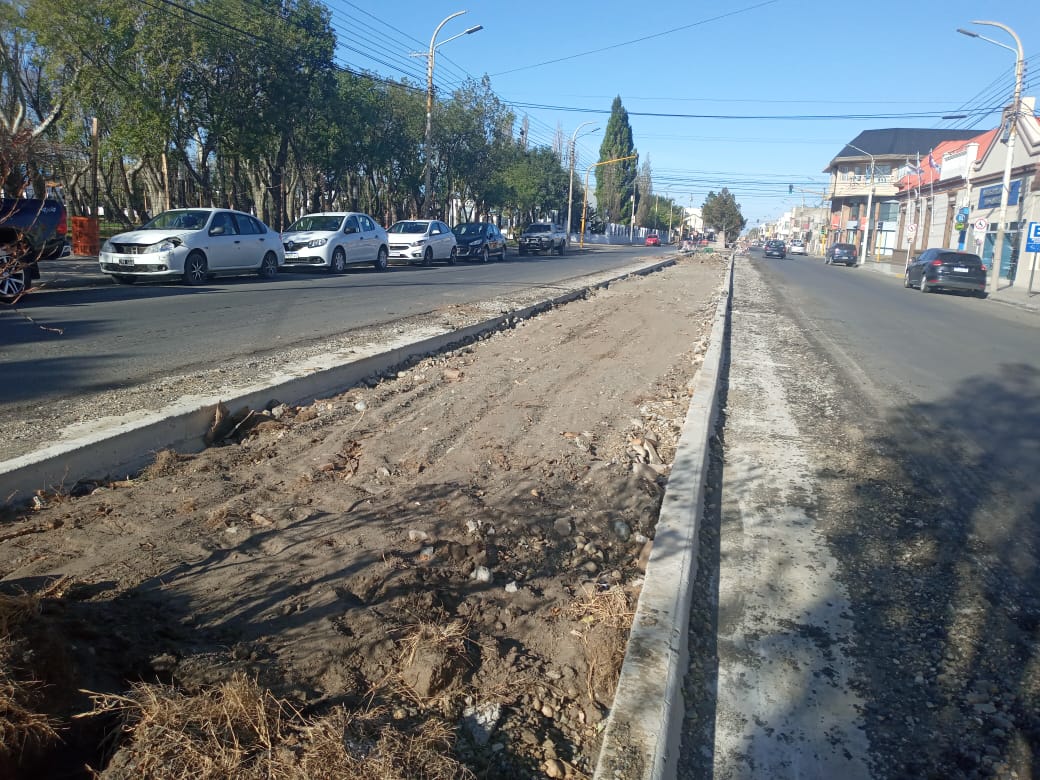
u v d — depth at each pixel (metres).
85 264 19.66
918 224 52.06
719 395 8.65
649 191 107.12
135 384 7.05
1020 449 6.82
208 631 3.20
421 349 9.81
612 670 3.22
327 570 3.81
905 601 4.09
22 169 3.65
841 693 3.31
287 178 37.12
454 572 3.95
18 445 5.08
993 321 18.02
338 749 2.46
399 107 35.44
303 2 25.61
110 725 2.55
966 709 3.22
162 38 21.22
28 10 20.02
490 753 2.75
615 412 7.29
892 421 7.70
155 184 29.14
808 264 52.38
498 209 60.97
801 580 4.29
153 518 4.43
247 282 17.64
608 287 21.48
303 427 6.39
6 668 2.39
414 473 5.39
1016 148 34.25
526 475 5.45
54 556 3.90
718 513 5.21
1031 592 4.21
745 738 3.02
